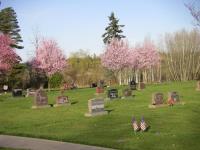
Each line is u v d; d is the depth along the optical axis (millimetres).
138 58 87438
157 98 31281
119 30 87438
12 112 31031
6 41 67438
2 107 35469
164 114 26422
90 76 99375
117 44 81250
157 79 106625
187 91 44969
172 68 105188
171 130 20172
